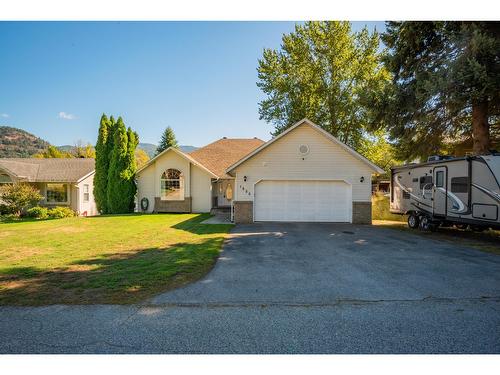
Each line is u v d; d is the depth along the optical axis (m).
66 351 3.05
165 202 20.50
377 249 8.28
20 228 12.66
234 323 3.61
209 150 25.44
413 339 3.27
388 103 14.16
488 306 4.18
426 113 13.49
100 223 14.46
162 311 3.95
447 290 4.84
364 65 24.83
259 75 26.81
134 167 21.08
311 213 14.73
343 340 3.25
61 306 4.08
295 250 8.09
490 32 11.64
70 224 14.12
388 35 14.92
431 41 13.93
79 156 47.03
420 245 8.93
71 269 5.93
